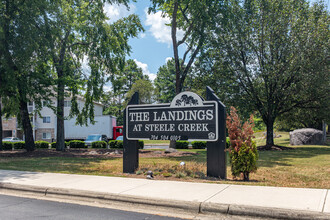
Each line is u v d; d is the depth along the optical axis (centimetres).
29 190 844
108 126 4162
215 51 2502
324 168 1241
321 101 2397
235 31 2423
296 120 2894
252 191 719
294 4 2423
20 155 2059
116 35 2422
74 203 718
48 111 5125
